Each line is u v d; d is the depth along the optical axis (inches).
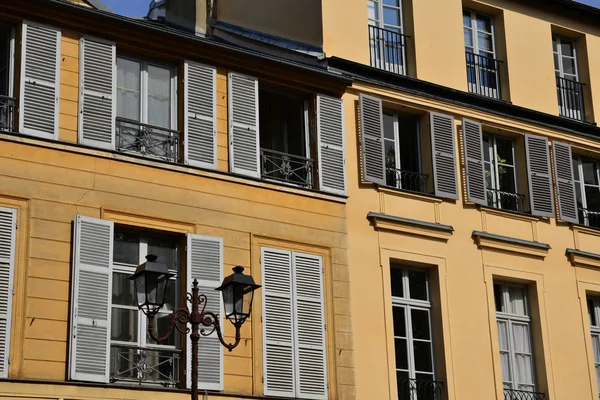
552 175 984.3
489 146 970.1
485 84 986.7
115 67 779.4
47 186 727.7
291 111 878.4
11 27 756.6
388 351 833.5
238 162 812.6
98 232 732.7
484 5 997.2
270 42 936.9
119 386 711.1
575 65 1058.1
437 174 905.5
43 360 693.9
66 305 712.4
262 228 806.5
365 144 873.5
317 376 793.6
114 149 758.5
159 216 764.6
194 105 806.5
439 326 869.8
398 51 943.7
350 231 848.3
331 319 815.1
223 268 779.4
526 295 938.1
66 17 765.3
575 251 960.9
